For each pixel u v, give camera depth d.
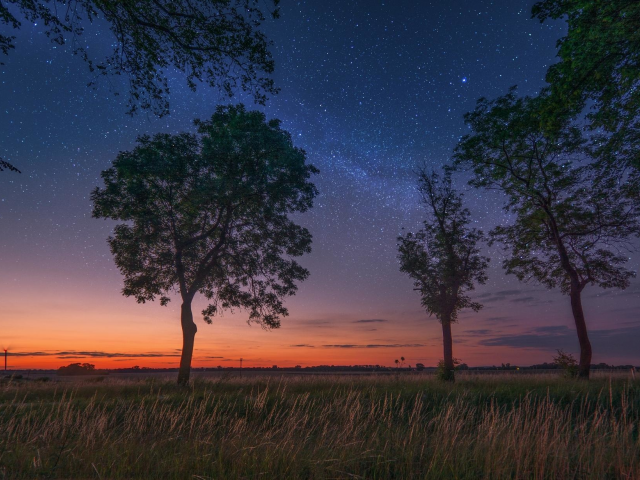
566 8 12.08
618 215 22.47
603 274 23.83
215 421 8.91
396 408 9.93
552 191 24.06
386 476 5.68
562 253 23.98
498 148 24.28
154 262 21.86
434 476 5.52
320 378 19.45
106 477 5.29
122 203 20.91
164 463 5.87
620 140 15.82
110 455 6.17
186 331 21.52
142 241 21.67
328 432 7.63
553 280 26.05
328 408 9.57
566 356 23.36
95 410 9.35
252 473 5.57
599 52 12.16
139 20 8.37
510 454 6.17
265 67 9.56
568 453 6.12
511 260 26.50
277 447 6.35
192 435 7.67
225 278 24.00
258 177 22.11
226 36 9.02
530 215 25.36
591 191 22.47
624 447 6.23
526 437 6.50
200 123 22.44
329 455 6.26
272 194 22.61
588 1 11.48
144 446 6.67
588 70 12.54
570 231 24.59
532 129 22.36
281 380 17.03
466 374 25.64
